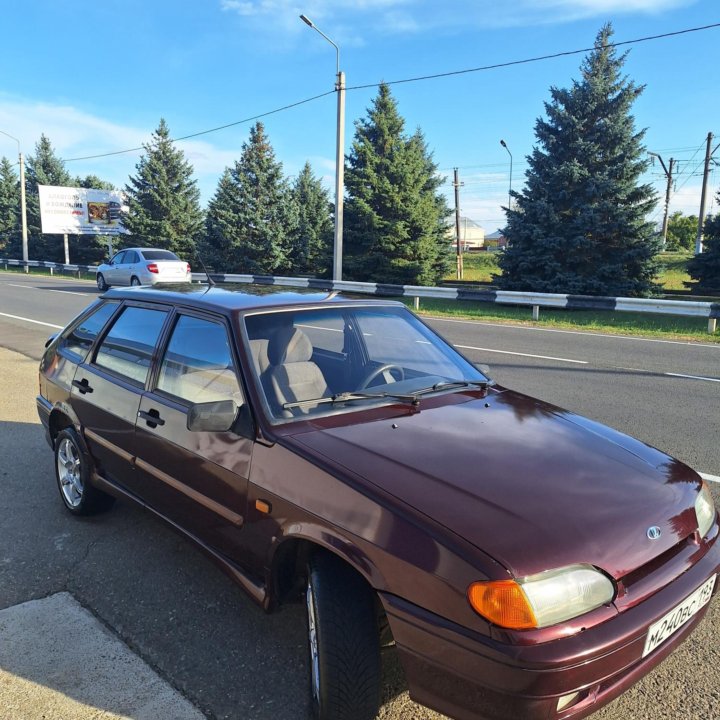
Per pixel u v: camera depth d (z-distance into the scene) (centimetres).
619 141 1969
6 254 4928
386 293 2023
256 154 3125
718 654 280
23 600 322
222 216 3152
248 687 260
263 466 260
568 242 1973
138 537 392
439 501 219
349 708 219
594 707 198
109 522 414
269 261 3131
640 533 221
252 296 354
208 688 260
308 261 3294
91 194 4062
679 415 675
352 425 277
